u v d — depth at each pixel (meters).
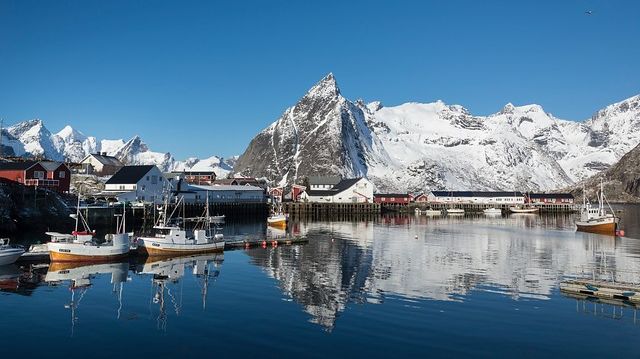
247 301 34.59
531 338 27.47
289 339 26.67
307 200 186.62
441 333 28.03
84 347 25.14
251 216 139.25
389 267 49.81
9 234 70.88
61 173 106.38
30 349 24.75
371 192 186.38
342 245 69.38
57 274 43.56
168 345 25.56
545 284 41.59
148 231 80.81
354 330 28.30
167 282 40.91
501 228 106.50
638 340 27.33
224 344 25.81
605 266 52.12
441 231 96.56
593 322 30.39
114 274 44.09
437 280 43.00
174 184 131.00
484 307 33.59
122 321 29.53
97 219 85.25
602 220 97.00
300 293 37.31
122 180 111.62
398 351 25.19
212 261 52.78
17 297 34.91
